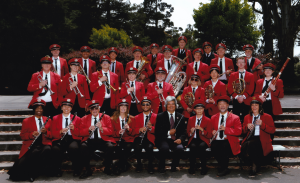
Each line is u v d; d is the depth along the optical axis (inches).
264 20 626.5
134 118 207.9
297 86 550.0
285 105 308.8
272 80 208.4
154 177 183.8
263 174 187.6
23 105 315.0
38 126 194.2
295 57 773.3
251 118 198.7
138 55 260.5
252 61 259.4
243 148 193.8
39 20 810.2
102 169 199.9
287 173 188.2
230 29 643.5
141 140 198.7
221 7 664.4
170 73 242.7
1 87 768.3
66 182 175.8
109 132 197.8
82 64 258.5
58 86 226.1
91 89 227.1
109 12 1211.2
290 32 597.3
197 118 204.7
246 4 665.6
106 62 231.8
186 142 224.8
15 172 178.2
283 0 603.2
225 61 261.4
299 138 236.2
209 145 197.2
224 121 196.9
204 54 282.4
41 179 180.9
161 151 188.5
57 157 185.2
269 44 627.8
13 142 224.8
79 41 1079.6
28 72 815.7
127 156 196.9
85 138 195.3
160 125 200.4
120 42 751.7
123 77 263.4
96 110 199.3
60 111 230.8
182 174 189.2
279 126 255.6
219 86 227.5
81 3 1125.7
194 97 223.0
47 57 218.4
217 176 185.0
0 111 266.7
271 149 192.2
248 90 225.8
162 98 228.4
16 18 753.6
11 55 787.4
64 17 880.3
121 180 178.5
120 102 201.5
